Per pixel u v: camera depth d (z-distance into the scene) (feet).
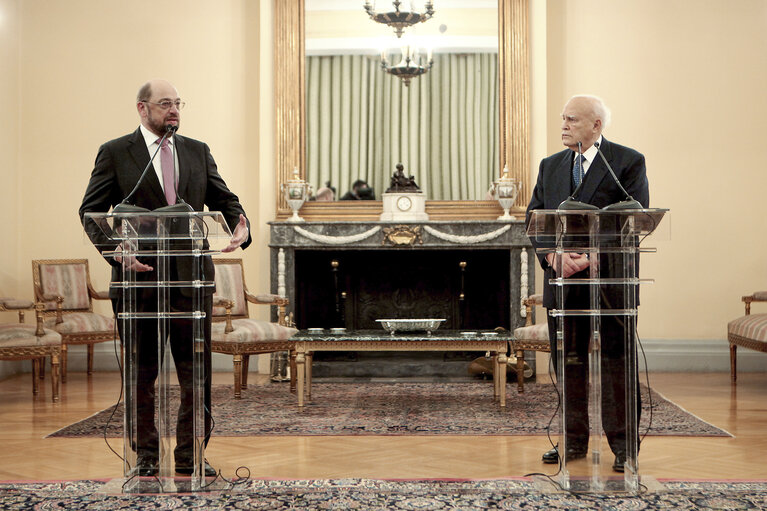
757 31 25.07
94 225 10.06
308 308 25.62
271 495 10.43
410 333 19.71
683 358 25.07
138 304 9.98
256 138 25.63
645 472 12.12
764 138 25.02
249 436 15.11
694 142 25.16
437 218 25.25
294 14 25.43
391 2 25.41
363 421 16.71
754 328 21.17
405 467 12.51
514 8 25.16
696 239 25.12
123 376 10.09
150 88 11.17
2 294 24.39
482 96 25.26
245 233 11.03
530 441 14.58
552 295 11.55
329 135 25.40
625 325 10.05
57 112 25.54
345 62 25.45
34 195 25.54
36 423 16.48
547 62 25.59
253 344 20.26
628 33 25.34
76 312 23.76
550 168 12.30
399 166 24.99
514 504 9.91
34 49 25.61
